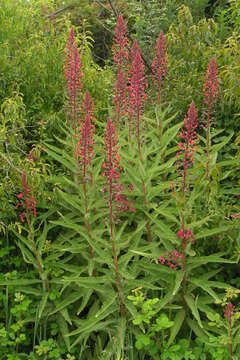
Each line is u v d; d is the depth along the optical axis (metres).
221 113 2.51
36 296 1.89
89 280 1.63
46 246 1.88
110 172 1.53
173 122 2.70
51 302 1.85
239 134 2.16
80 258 1.94
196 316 1.57
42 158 2.15
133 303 1.57
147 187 1.83
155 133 2.25
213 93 1.97
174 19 3.74
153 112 2.45
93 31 4.08
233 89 2.30
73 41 1.91
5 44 2.35
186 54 2.83
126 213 1.92
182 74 2.82
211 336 1.58
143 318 1.54
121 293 1.63
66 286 1.84
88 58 2.59
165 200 1.92
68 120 2.18
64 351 1.72
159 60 2.10
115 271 1.62
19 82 2.35
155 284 1.83
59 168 2.26
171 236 1.62
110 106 2.41
